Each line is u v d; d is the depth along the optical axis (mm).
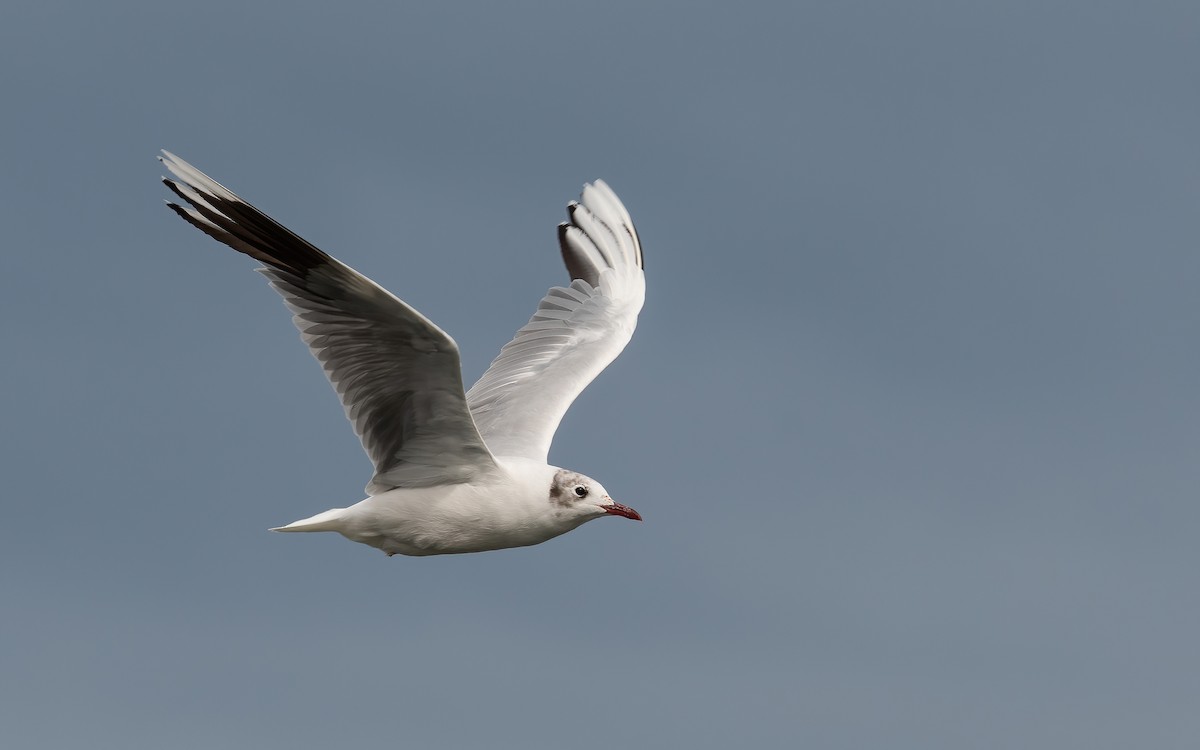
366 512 13117
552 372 15844
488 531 13234
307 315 12523
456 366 12250
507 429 14750
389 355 12438
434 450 12992
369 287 11703
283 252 12078
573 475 13508
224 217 12117
